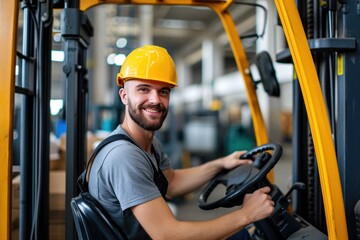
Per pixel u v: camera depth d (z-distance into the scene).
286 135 12.16
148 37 8.68
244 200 1.40
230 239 1.77
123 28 8.50
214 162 1.90
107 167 1.28
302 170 1.86
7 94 1.27
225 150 9.09
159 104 1.38
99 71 7.11
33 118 1.73
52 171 2.74
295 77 1.86
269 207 1.31
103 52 6.88
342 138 1.44
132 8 7.69
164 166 1.86
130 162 1.26
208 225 1.25
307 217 1.84
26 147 1.75
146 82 1.37
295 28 1.27
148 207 1.23
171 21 10.81
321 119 1.24
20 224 1.75
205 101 13.00
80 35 1.67
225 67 14.99
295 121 1.86
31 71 1.68
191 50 15.09
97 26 6.71
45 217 1.70
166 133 7.87
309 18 1.72
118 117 5.99
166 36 12.87
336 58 1.51
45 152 1.69
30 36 1.73
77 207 1.30
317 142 1.24
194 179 1.90
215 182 1.79
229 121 12.82
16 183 2.03
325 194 1.24
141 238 1.32
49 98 1.71
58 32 2.06
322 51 1.44
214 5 2.07
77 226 1.31
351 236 1.42
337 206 1.23
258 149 1.74
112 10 6.84
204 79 12.84
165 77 1.37
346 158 1.42
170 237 1.22
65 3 1.68
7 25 1.27
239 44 2.07
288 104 12.21
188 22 10.91
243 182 1.54
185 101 17.31
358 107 1.42
